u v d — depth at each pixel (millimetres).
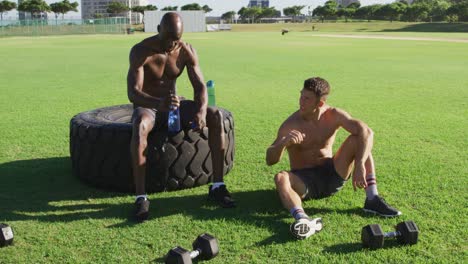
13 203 4445
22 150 6367
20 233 3809
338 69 17344
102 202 4473
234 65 19250
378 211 4094
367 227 3498
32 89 12422
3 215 4156
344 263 3301
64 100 10555
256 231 3801
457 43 36344
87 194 4676
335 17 137750
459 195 4609
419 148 6406
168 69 4539
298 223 3574
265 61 21156
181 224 3949
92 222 4012
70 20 78625
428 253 3441
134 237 3729
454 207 4305
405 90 11898
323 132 4301
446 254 3439
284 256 3406
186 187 4766
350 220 4012
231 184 4965
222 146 4414
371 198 4133
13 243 3635
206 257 3332
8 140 6887
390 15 122688
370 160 4219
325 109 4320
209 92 5602
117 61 21938
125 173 4613
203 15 85688
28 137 7062
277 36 57031
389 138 6973
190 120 4598
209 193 4457
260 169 5477
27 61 22062
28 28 70000
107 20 81188
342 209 4234
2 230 3561
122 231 3838
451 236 3715
